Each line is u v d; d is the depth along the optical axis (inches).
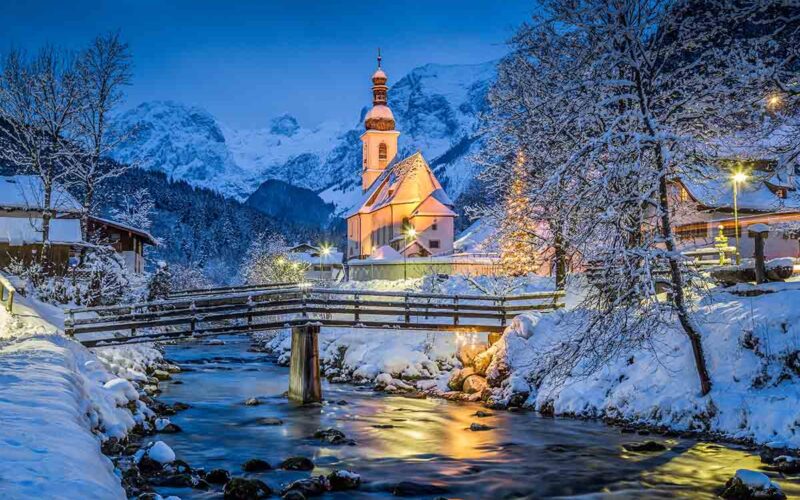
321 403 1101.7
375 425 921.5
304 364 1110.4
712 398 839.7
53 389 585.6
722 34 863.7
